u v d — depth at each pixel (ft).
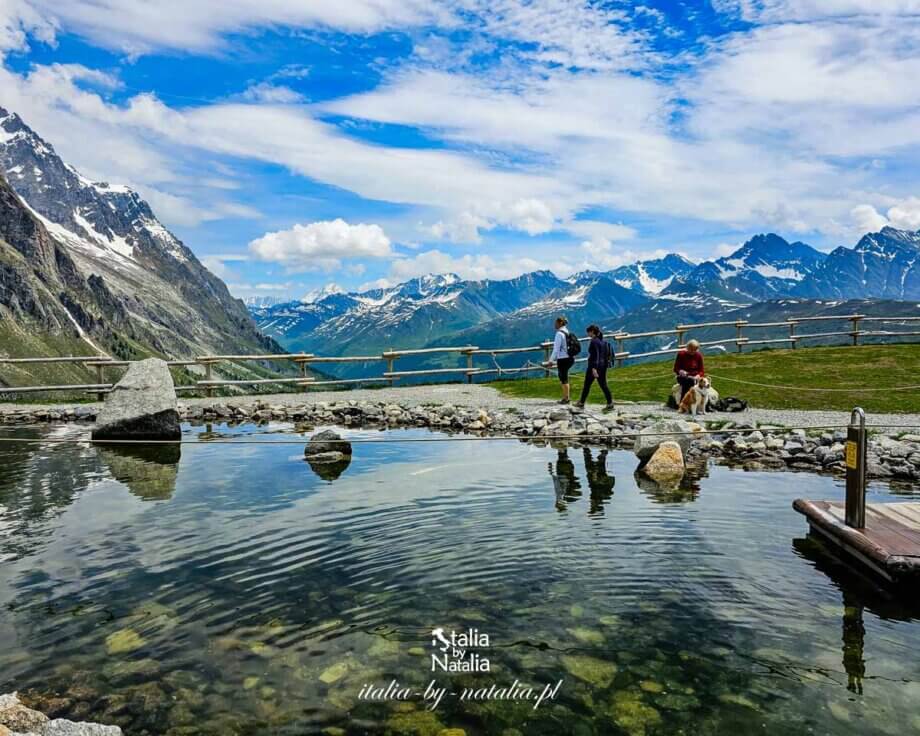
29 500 22.21
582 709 9.75
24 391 52.95
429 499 21.70
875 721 9.45
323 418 45.57
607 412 40.57
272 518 19.57
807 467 27.63
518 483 24.18
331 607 13.14
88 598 13.73
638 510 20.25
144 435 36.06
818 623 12.58
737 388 47.96
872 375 50.37
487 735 9.12
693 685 10.39
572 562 15.62
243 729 9.27
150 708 9.76
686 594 13.80
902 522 17.04
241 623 12.48
